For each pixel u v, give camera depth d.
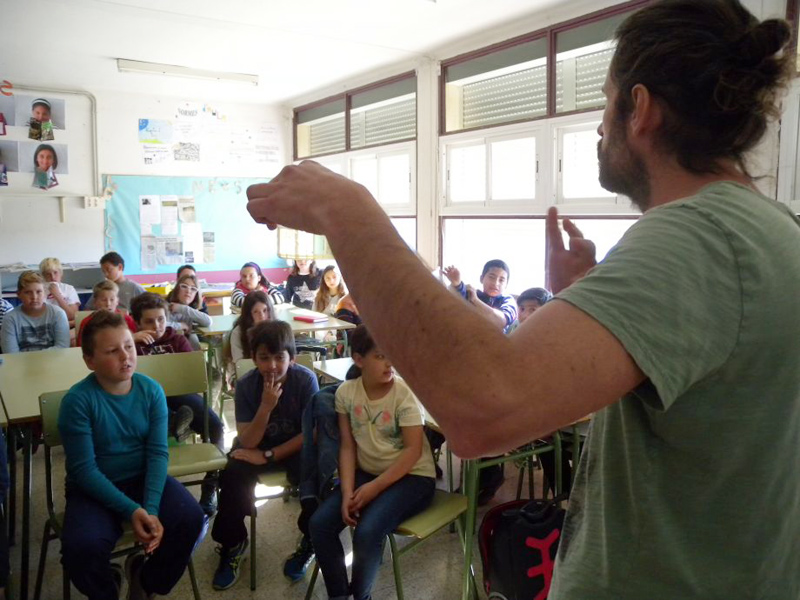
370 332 0.49
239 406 2.43
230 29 4.59
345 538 2.59
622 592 0.57
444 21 4.41
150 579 1.94
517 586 1.84
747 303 0.47
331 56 5.31
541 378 0.43
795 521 0.56
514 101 4.63
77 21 4.39
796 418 0.52
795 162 2.99
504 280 3.98
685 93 0.54
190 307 4.52
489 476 2.78
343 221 0.52
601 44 3.94
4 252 6.17
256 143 7.43
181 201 7.05
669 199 0.58
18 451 3.45
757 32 0.53
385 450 2.08
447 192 5.25
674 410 0.51
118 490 1.86
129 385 2.03
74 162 6.43
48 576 2.26
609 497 0.59
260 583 2.26
